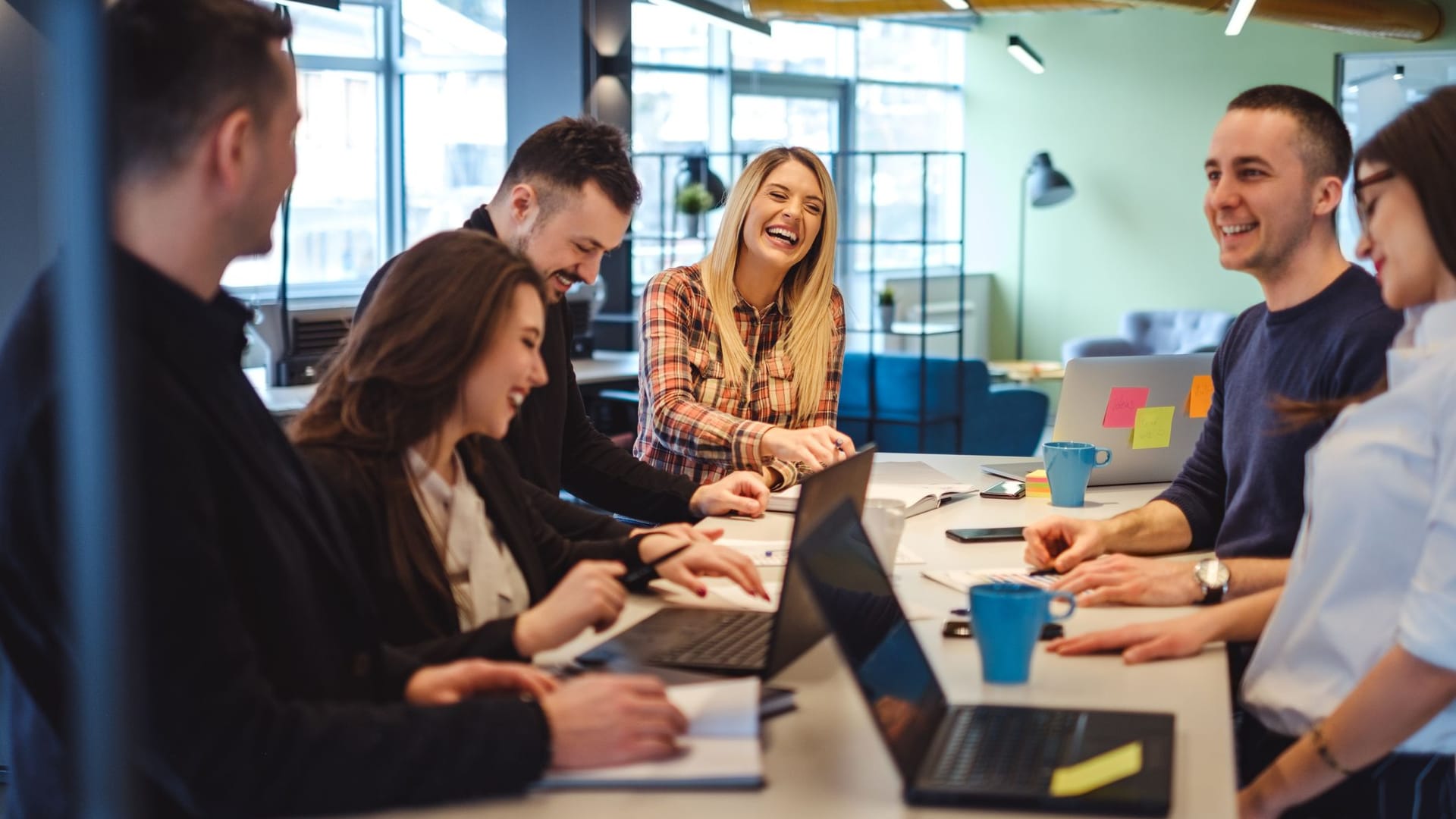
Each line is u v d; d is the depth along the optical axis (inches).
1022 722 53.4
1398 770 62.5
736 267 114.9
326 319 206.5
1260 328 86.4
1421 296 61.1
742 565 71.6
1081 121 409.7
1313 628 62.6
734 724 51.7
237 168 45.4
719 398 112.7
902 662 54.2
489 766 46.5
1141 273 403.5
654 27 337.1
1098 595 73.5
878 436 275.9
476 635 59.1
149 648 41.9
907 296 397.1
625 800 46.8
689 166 289.3
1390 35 344.2
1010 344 430.9
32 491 41.6
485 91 296.4
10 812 50.2
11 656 45.8
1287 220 80.7
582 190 86.4
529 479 92.0
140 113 44.2
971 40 427.8
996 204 428.1
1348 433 61.9
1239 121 81.7
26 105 154.3
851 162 402.9
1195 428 110.3
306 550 49.8
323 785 44.4
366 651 52.9
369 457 61.6
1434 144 59.1
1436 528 54.9
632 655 62.9
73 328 25.8
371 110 305.1
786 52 379.2
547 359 93.0
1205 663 63.6
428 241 62.1
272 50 46.3
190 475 43.2
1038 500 105.0
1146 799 45.0
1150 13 394.0
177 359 44.9
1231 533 83.7
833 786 48.1
